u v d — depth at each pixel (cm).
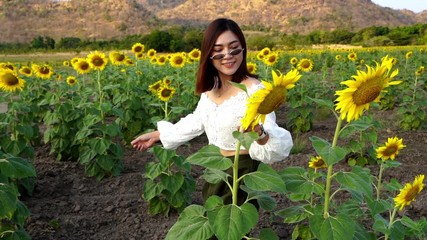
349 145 639
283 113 1109
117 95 793
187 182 504
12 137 620
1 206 316
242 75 321
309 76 1151
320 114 1001
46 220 502
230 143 322
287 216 309
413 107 876
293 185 272
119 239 470
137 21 14038
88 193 589
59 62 3319
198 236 260
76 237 473
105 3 14600
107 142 610
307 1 19312
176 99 977
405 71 1381
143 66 1354
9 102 700
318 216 265
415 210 507
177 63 984
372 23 18375
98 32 13150
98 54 731
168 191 496
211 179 277
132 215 517
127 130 784
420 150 755
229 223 245
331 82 1362
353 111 233
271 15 18925
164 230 484
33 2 14162
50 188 597
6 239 369
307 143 813
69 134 698
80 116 689
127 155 751
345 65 1662
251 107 225
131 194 579
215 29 311
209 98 333
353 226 259
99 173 624
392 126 923
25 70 898
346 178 261
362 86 226
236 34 313
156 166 486
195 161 247
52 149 697
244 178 255
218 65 317
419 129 878
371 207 322
